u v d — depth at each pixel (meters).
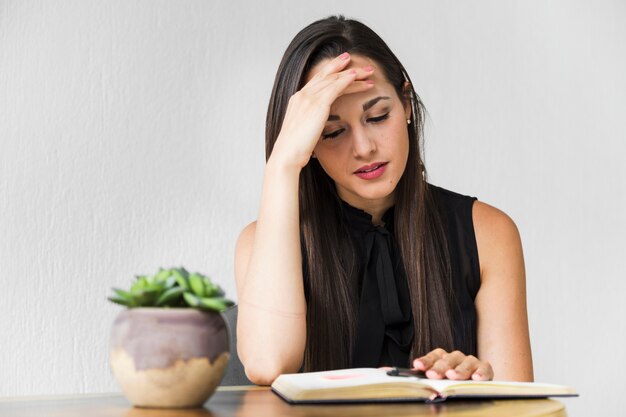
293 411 0.91
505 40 2.96
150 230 2.69
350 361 1.68
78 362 2.64
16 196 2.64
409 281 1.69
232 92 2.77
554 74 2.97
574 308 2.96
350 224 1.74
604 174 2.98
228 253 2.73
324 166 1.62
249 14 2.79
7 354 2.62
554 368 2.94
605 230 2.97
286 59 1.69
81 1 2.69
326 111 1.52
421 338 1.66
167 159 2.71
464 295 1.72
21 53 2.66
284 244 1.48
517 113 2.95
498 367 1.67
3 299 2.62
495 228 1.76
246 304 1.46
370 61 1.63
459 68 2.94
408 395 1.01
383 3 2.89
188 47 2.75
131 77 2.70
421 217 1.70
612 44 3.00
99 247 2.66
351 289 1.71
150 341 0.91
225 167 2.75
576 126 2.98
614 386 2.96
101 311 2.65
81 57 2.68
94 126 2.68
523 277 1.75
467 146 2.93
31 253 2.64
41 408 0.95
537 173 2.96
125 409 0.93
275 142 1.60
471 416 0.87
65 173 2.66
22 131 2.65
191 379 0.91
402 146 1.59
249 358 1.44
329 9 2.86
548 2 2.98
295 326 1.45
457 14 2.94
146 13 2.72
